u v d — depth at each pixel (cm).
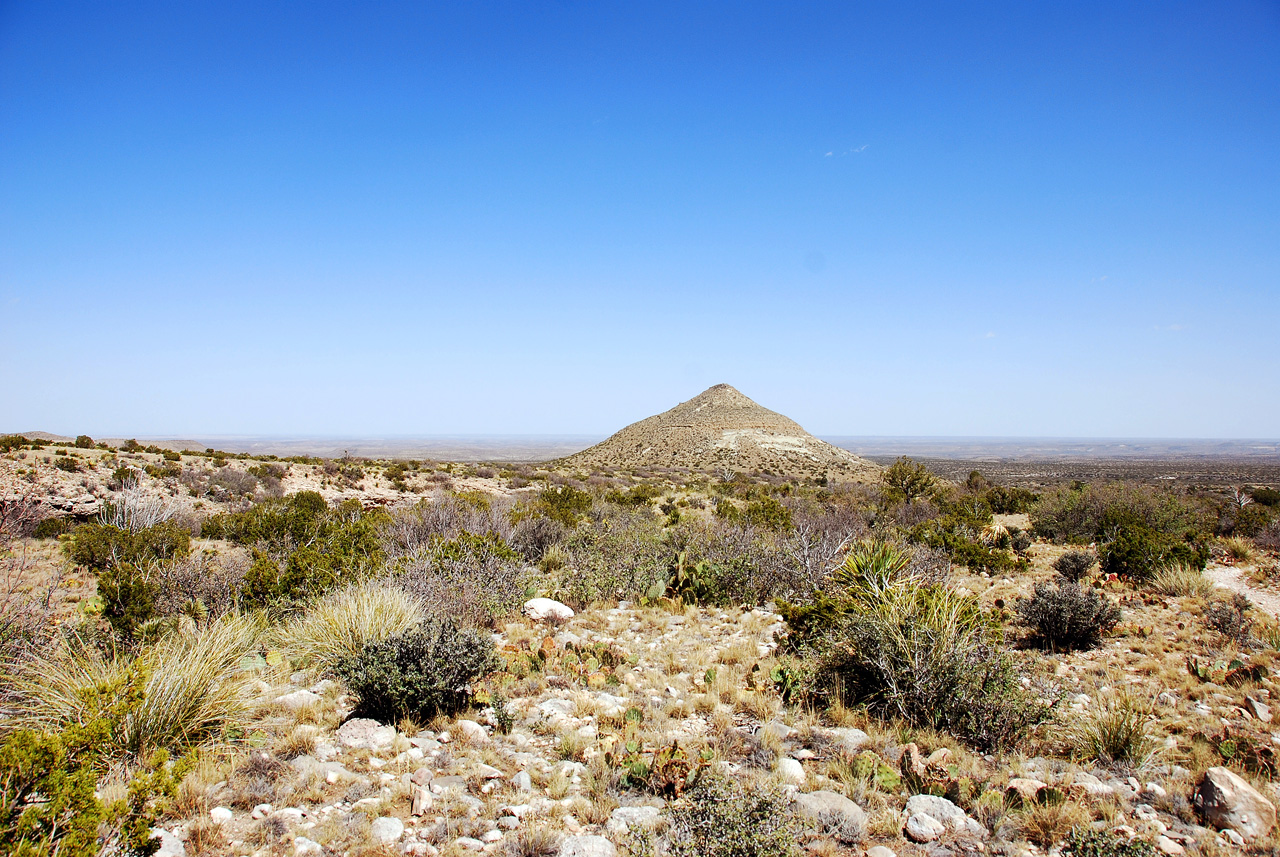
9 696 546
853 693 672
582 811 439
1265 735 573
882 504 3058
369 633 749
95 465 2833
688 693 692
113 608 826
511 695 671
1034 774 508
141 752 490
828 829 421
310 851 381
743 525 1647
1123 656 844
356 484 3731
